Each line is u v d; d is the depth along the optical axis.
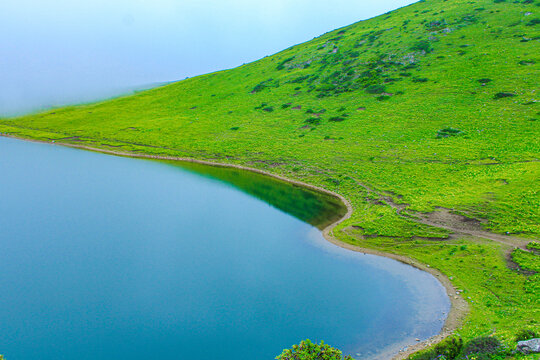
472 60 96.44
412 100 90.12
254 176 76.25
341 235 48.00
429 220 48.19
